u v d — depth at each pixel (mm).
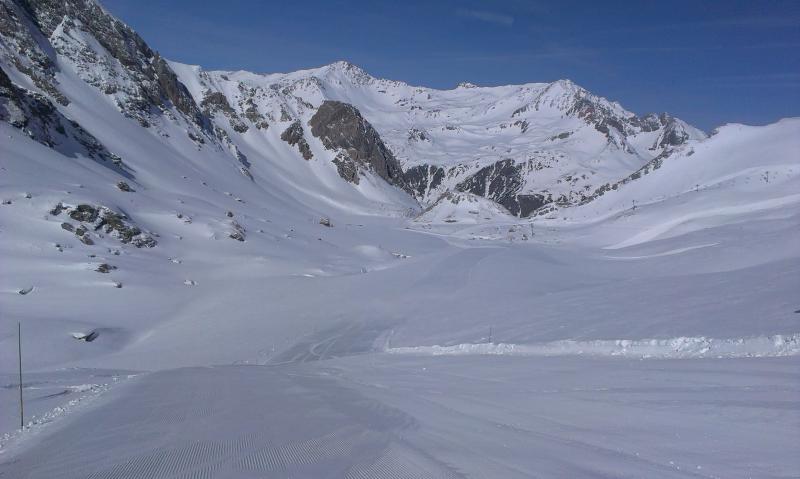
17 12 141875
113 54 171000
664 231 117500
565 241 139500
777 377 13828
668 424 10859
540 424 11539
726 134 189250
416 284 64375
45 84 127125
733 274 36875
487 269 69562
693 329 22344
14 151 83125
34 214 67438
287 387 18281
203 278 68562
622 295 37031
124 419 13008
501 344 27031
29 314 46875
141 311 52250
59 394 19609
